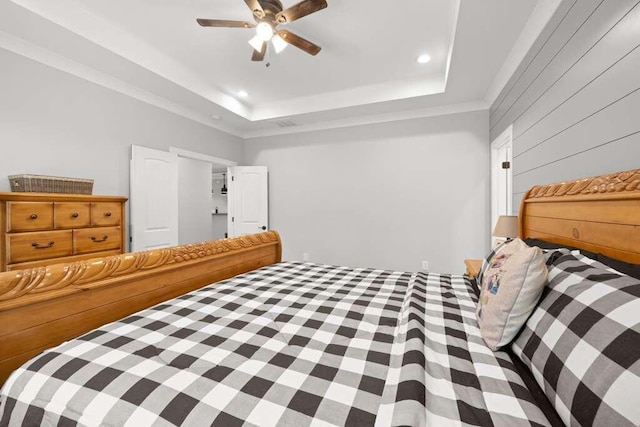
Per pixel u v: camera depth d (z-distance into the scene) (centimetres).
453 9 204
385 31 233
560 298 84
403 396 66
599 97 128
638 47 106
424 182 365
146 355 88
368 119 390
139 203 297
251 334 105
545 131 181
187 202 516
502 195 308
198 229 539
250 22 210
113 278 125
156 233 314
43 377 78
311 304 137
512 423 62
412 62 284
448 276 194
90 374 78
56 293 105
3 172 207
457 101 337
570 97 152
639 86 105
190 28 231
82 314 114
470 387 75
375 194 391
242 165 473
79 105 251
